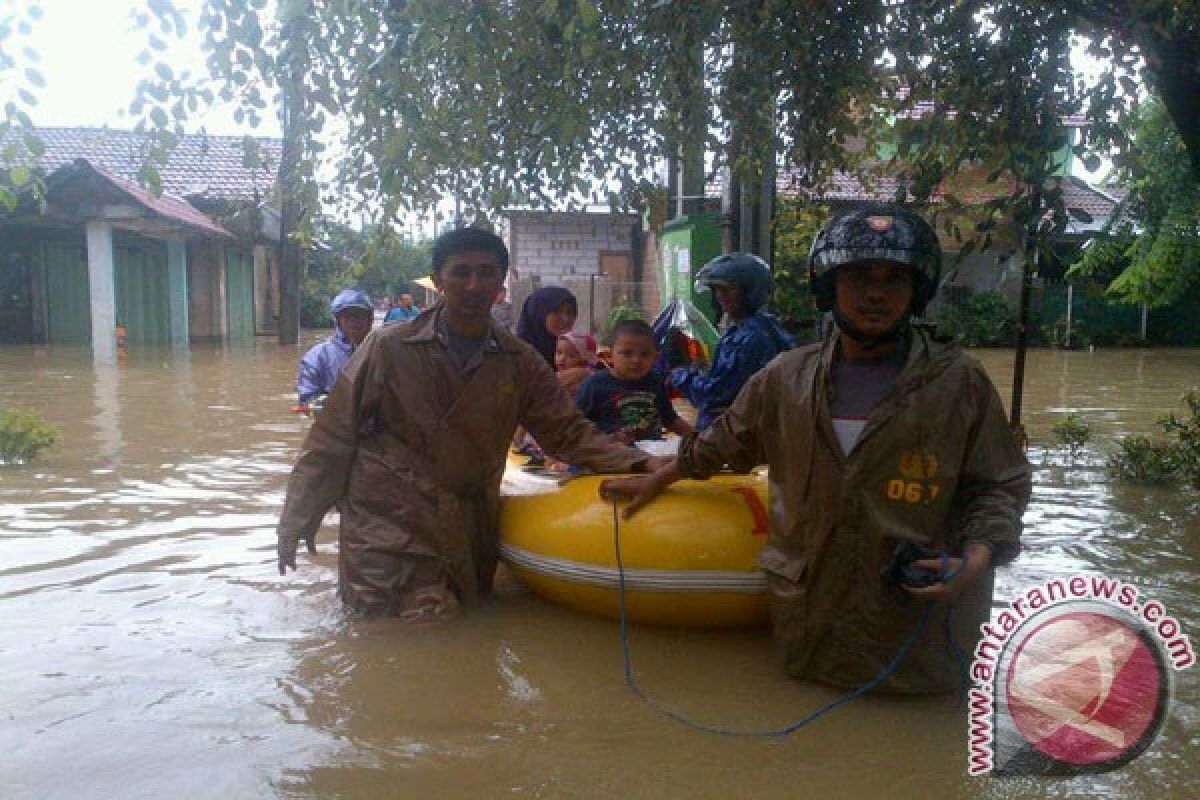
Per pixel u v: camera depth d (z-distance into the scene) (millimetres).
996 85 5027
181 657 3828
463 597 4469
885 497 3385
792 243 17172
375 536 4348
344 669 3742
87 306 23047
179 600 4504
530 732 3240
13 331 22781
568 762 3033
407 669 3760
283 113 4758
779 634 3701
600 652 3988
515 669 3787
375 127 4660
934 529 3391
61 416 10570
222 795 2805
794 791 2875
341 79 4555
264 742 3125
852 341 3479
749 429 3789
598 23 4723
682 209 12062
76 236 22734
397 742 3148
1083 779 2936
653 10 5234
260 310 31234
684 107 6164
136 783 2863
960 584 3125
